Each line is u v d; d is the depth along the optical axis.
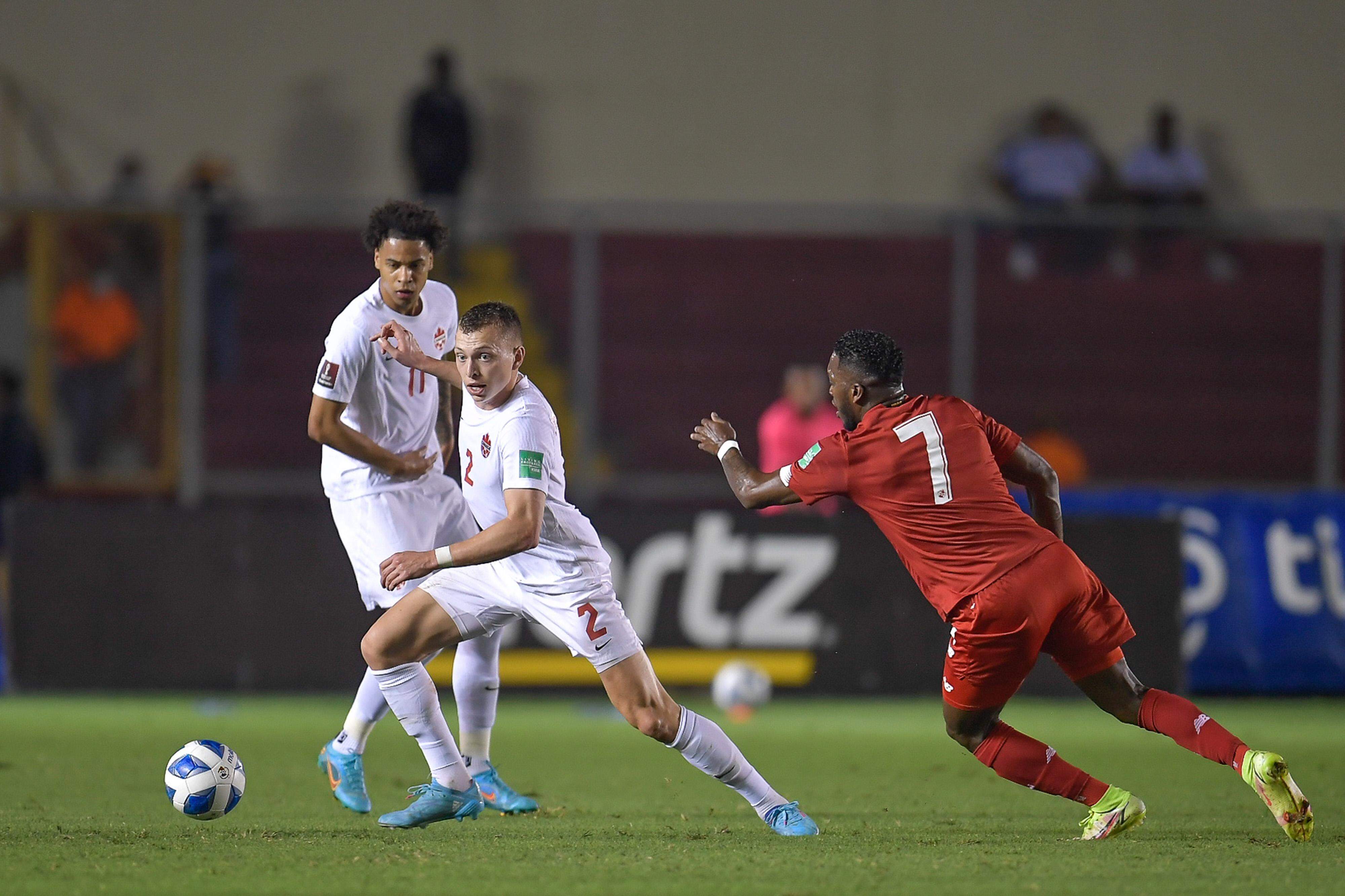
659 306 61.19
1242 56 66.94
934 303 61.25
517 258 61.72
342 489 24.75
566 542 21.45
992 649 21.02
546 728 39.19
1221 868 19.11
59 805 25.12
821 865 19.25
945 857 19.98
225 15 65.06
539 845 21.06
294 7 65.19
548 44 65.69
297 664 43.94
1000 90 66.62
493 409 21.27
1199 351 60.03
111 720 40.31
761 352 61.00
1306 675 46.91
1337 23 67.00
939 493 21.22
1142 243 53.34
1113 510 47.47
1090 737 38.38
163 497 53.31
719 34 66.12
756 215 61.94
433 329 24.70
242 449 58.19
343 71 65.31
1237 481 59.28
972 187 66.38
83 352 53.72
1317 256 60.88
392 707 22.20
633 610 44.22
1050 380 59.91
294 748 34.34
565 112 65.69
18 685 43.66
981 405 60.00
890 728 39.62
